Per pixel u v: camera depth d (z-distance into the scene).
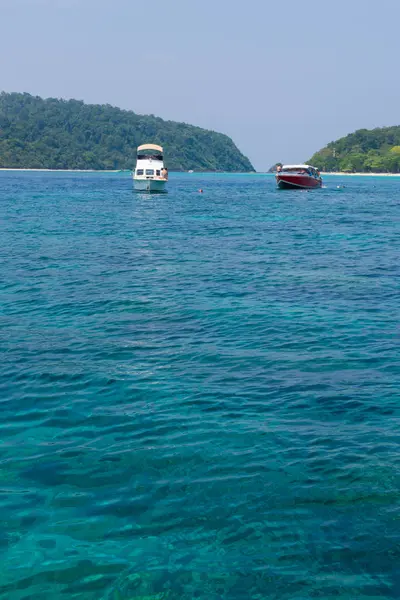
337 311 14.11
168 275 18.75
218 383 9.48
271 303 14.95
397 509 5.95
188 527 5.73
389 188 107.75
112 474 6.71
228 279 18.11
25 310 14.27
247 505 6.06
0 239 27.34
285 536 5.57
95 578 5.09
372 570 5.12
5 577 5.11
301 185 84.69
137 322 13.18
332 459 6.94
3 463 6.98
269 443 7.38
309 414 8.26
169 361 10.56
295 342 11.64
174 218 40.31
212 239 28.48
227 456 7.05
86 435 7.69
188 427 7.86
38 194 70.75
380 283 17.55
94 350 11.20
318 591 4.91
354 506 6.01
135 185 71.38
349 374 9.84
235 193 81.88
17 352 11.08
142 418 8.17
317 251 24.52
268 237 29.56
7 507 6.10
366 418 8.11
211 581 5.04
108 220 37.84
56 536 5.64
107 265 20.56
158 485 6.47
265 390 9.16
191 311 14.15
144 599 4.86
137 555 5.36
